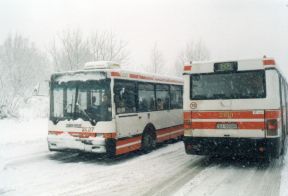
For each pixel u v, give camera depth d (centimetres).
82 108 1180
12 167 1088
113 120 1157
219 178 977
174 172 1053
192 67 1152
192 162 1216
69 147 1188
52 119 1228
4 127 1934
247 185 898
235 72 1099
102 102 1155
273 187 878
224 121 1099
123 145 1215
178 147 1578
